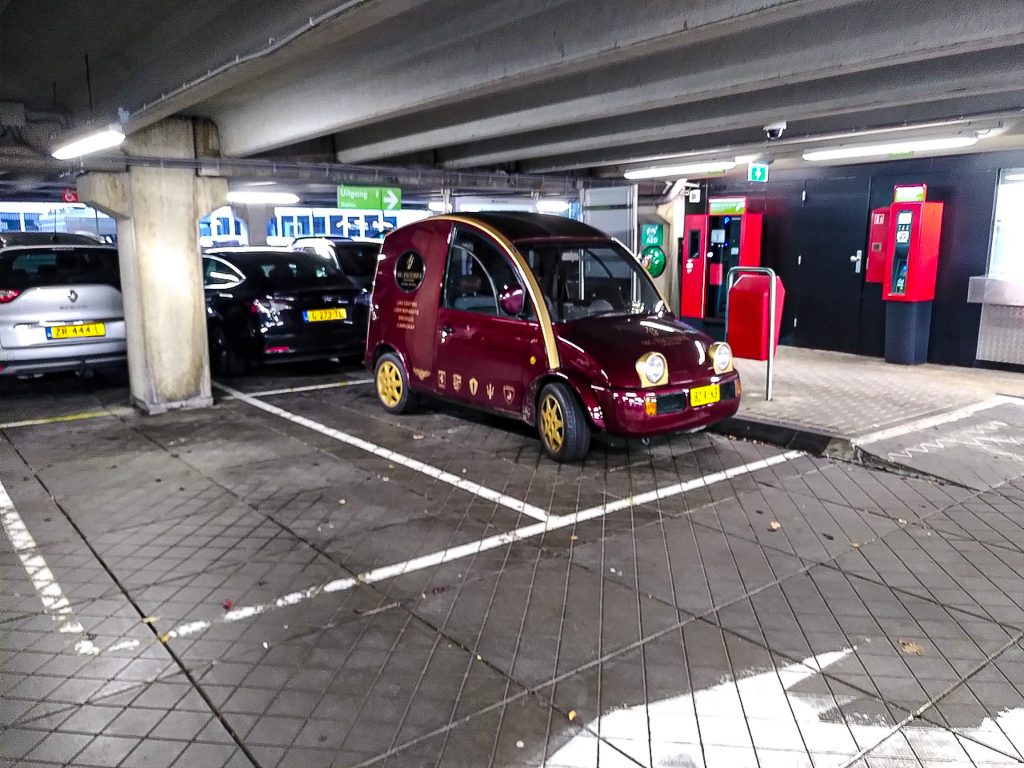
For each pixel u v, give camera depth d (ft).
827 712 9.68
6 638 11.60
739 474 19.17
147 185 24.52
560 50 14.75
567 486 18.42
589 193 37.19
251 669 10.74
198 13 14.76
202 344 26.63
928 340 32.48
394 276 24.98
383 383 25.80
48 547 14.97
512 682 10.39
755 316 25.84
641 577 13.53
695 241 38.17
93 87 21.72
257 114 23.85
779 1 11.49
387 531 15.69
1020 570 13.62
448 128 24.17
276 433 23.39
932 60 17.47
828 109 19.75
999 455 19.61
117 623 12.05
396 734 9.30
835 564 13.97
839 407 24.29
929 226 30.81
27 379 32.04
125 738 9.27
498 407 21.74
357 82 19.74
